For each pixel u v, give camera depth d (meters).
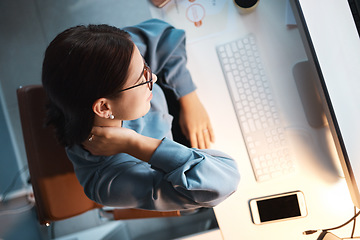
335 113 0.93
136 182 0.93
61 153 1.18
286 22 1.11
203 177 0.88
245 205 1.07
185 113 1.14
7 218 2.05
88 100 0.72
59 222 2.05
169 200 0.93
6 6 2.21
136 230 2.03
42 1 2.18
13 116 2.18
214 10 1.15
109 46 0.68
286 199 1.05
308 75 1.08
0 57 2.21
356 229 1.02
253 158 1.07
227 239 1.06
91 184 0.97
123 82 0.71
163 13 1.18
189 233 1.99
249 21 1.13
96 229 1.96
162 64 1.12
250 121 1.09
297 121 1.08
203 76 1.13
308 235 1.03
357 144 0.87
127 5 2.13
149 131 1.07
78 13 2.16
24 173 2.11
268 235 1.05
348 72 0.84
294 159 1.06
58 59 0.69
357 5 0.83
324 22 0.89
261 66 1.11
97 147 0.89
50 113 0.86
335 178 1.05
